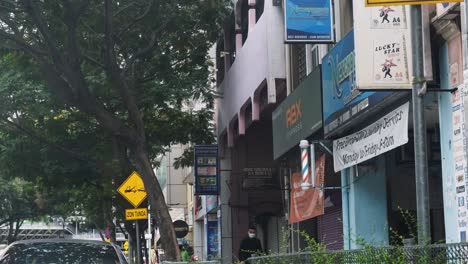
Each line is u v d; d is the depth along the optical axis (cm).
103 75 1709
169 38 1781
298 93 1473
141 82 1847
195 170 2291
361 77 945
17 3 1342
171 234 1341
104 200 2266
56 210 3956
